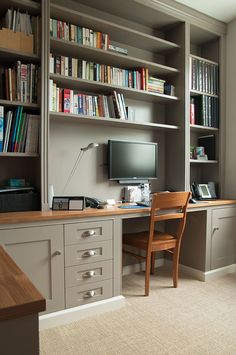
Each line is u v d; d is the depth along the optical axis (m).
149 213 2.29
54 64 2.19
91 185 2.63
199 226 2.79
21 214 1.85
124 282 2.64
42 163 2.05
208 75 3.07
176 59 2.92
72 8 2.46
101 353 1.59
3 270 0.84
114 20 2.70
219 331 1.81
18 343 0.61
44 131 2.05
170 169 3.05
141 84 2.67
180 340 1.71
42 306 0.62
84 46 2.24
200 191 3.06
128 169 2.74
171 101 2.96
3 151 1.96
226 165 3.18
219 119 3.16
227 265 2.92
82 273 1.97
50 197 2.15
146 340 1.71
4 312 0.58
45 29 2.03
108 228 2.08
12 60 2.07
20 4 1.98
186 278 2.78
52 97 2.17
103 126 2.70
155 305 2.17
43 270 1.82
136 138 2.92
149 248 2.31
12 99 1.99
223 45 3.13
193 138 3.35
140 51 2.89
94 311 2.02
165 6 2.63
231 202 2.89
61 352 1.60
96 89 2.52
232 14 2.94
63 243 1.89
